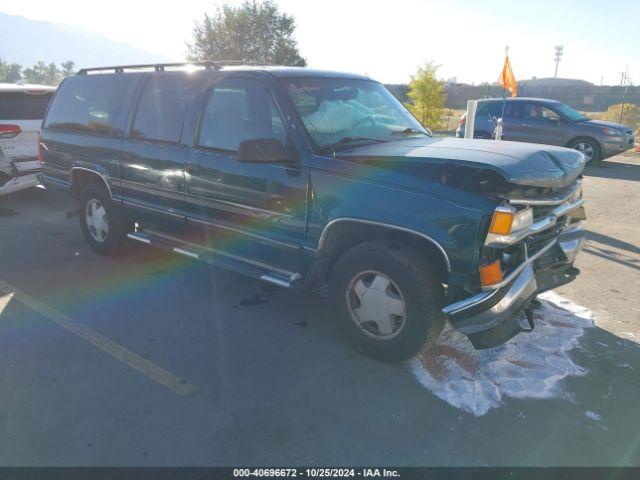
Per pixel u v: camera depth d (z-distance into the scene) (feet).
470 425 10.00
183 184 14.75
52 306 14.96
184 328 13.78
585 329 13.93
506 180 9.75
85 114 18.25
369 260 11.46
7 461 8.88
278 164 12.44
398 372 11.76
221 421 10.00
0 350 12.49
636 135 68.44
